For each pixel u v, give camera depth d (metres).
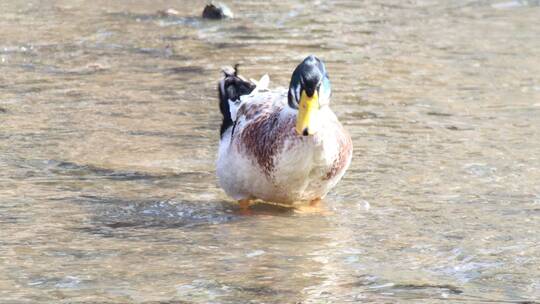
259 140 10.98
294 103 10.80
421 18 25.28
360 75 19.16
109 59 20.27
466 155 14.06
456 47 21.91
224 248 10.41
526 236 10.84
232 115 11.74
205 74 19.05
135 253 10.21
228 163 11.38
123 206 11.82
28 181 12.73
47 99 17.05
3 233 10.77
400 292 9.20
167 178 12.98
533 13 26.05
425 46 21.97
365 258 10.14
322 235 10.85
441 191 12.46
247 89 12.00
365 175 13.11
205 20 24.39
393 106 16.89
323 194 11.53
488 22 24.83
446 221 11.36
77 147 14.25
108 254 10.16
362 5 27.00
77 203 11.90
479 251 10.36
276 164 10.88
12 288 9.18
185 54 20.77
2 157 13.70
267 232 10.98
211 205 11.94
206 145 14.52
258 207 11.88
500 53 21.34
